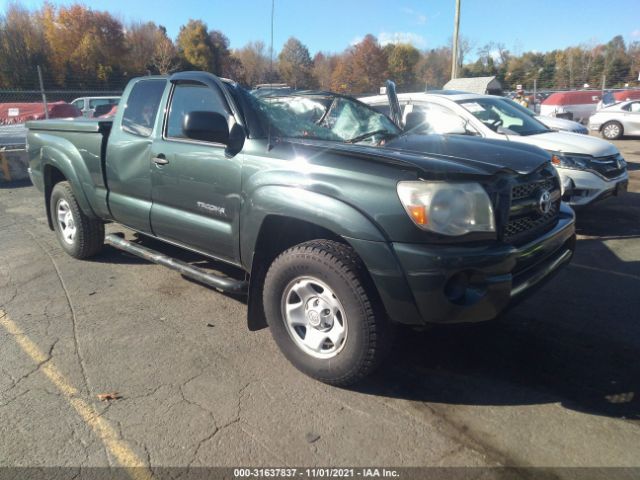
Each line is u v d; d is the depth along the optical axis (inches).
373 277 102.1
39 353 131.6
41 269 194.5
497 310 102.4
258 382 118.3
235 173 126.7
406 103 290.8
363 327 105.4
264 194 117.7
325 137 139.9
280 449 96.2
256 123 128.8
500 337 138.6
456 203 99.2
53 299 166.2
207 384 117.6
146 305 161.8
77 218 192.9
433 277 97.9
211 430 101.6
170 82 152.8
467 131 267.9
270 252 127.5
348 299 105.7
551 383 116.6
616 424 101.7
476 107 277.7
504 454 94.1
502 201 106.7
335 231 105.7
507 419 104.0
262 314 130.8
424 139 138.1
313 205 108.6
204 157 134.6
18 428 102.6
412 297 100.4
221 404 110.0
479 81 682.2
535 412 106.0
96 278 184.9
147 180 155.3
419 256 98.0
